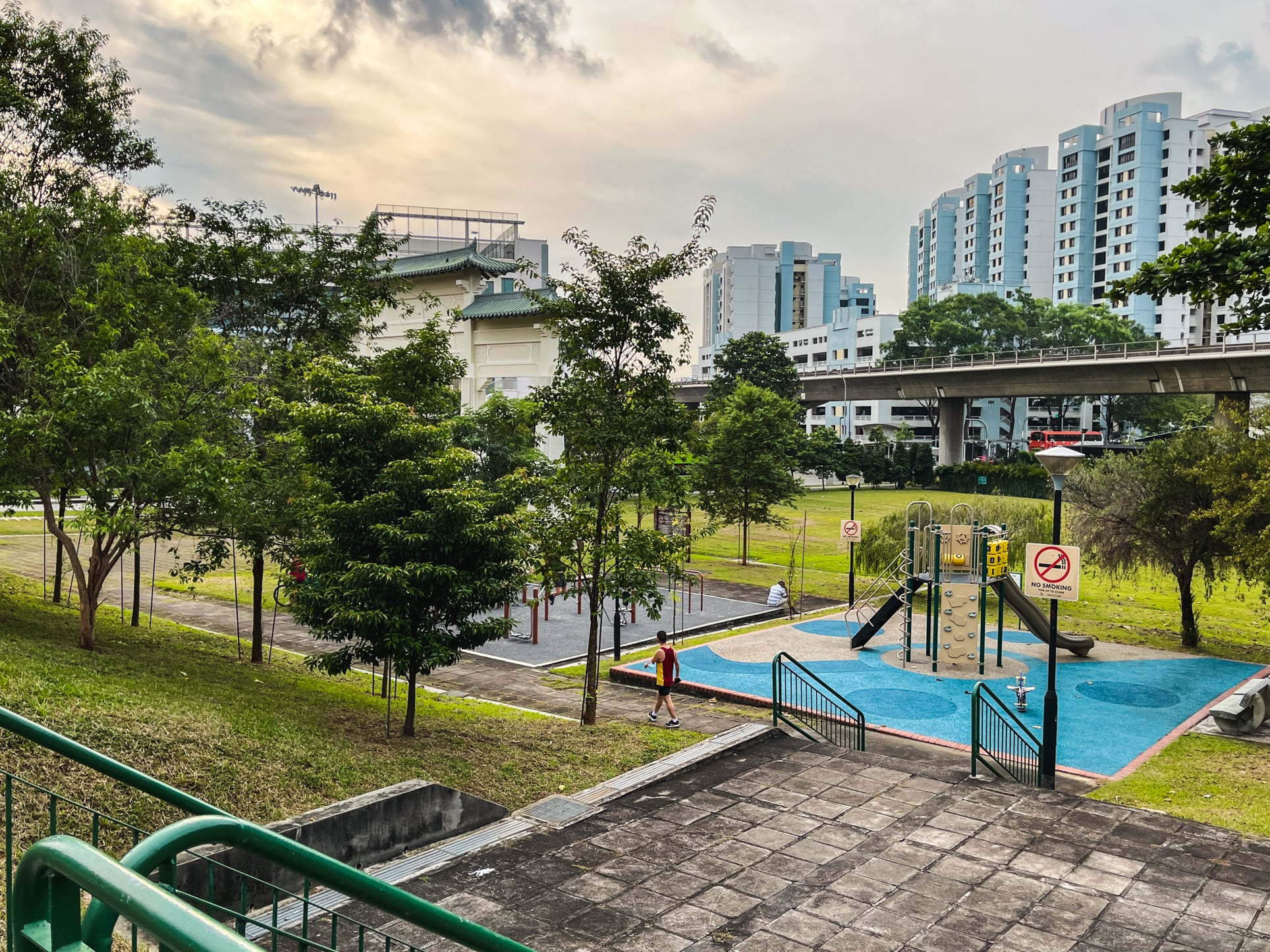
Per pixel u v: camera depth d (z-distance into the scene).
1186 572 27.22
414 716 17.66
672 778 14.61
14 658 14.23
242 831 2.44
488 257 60.88
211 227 26.20
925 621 30.70
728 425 43.38
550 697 22.45
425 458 15.30
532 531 18.14
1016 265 144.25
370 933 9.20
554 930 9.60
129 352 16.41
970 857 11.70
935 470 92.00
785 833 12.35
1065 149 133.50
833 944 9.47
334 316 27.88
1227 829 12.67
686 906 10.22
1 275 17.73
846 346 132.38
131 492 17.03
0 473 16.84
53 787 9.82
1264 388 56.50
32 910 2.06
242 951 1.58
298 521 19.56
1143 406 90.19
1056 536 14.84
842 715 19.84
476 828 12.42
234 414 19.53
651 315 17.92
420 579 14.62
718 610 33.66
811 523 62.06
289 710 15.77
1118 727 19.52
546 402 18.72
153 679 15.48
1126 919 10.12
